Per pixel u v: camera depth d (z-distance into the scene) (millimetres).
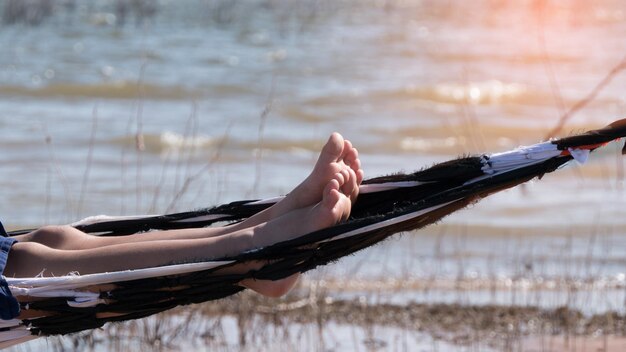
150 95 29391
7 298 5941
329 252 6027
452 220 16906
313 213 6078
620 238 16109
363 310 12211
